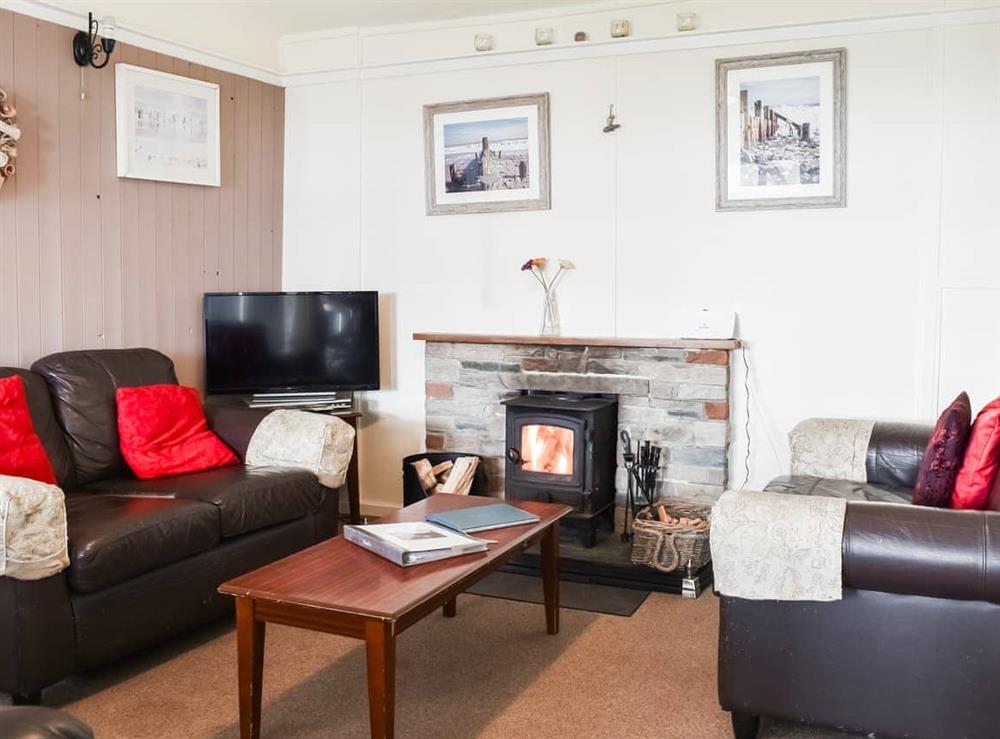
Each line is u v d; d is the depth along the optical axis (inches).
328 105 205.3
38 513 107.5
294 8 189.0
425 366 196.2
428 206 197.8
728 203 172.7
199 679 122.2
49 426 145.3
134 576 121.6
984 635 91.0
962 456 113.3
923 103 159.9
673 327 178.7
